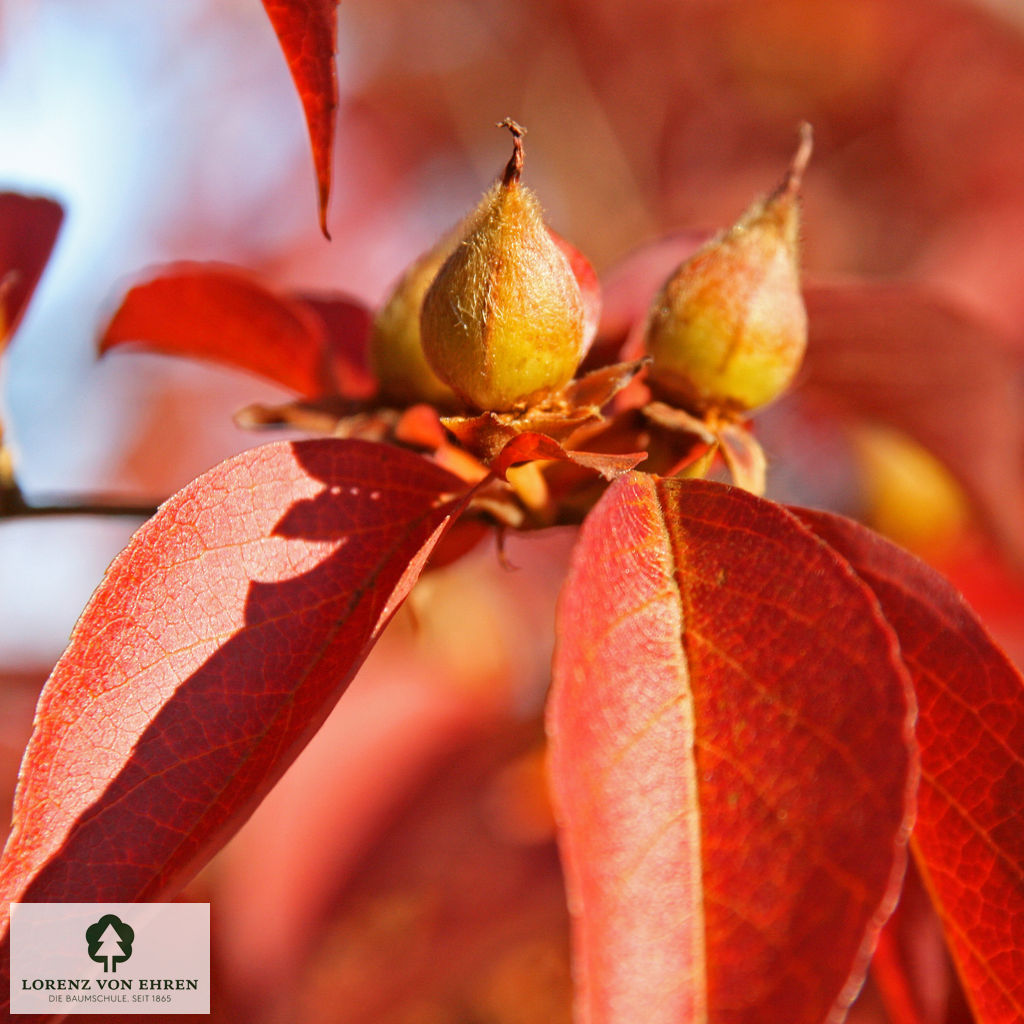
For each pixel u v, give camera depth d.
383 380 0.23
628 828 0.18
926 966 0.22
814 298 0.26
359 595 0.20
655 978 0.18
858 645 0.19
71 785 0.20
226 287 0.25
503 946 0.29
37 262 0.26
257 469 0.20
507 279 0.20
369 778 0.29
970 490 0.28
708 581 0.19
